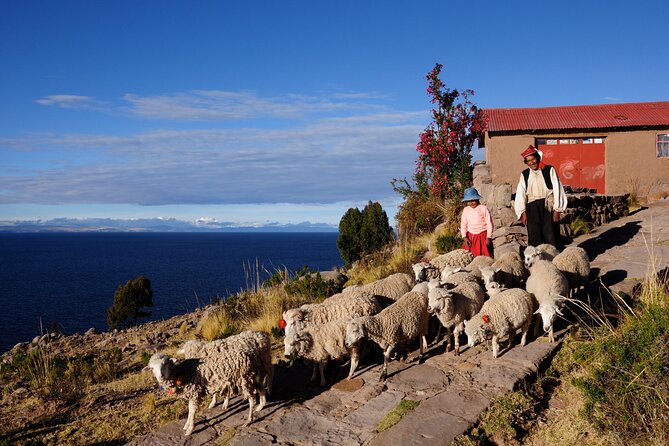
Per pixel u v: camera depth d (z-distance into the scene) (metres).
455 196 17.03
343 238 24.77
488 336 6.08
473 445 4.44
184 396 5.44
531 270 7.30
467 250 9.14
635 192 17.56
